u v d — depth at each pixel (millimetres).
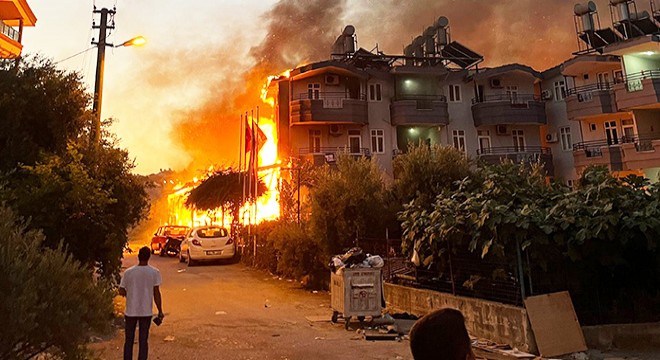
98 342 7484
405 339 7812
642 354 6457
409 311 10016
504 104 31297
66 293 3520
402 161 15078
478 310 7879
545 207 8055
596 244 7293
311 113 29625
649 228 6941
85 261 8961
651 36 25531
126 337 5984
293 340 7711
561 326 6691
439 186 13531
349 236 13117
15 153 8617
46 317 3350
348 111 30078
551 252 7402
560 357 6484
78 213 8711
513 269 7566
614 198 7266
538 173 10438
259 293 13016
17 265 3230
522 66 32406
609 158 26703
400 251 11305
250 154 22281
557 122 32062
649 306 7598
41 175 8367
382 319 8844
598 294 7664
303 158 29188
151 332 8250
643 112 26719
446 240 8570
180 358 6590
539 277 7559
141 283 6117
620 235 7004
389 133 31797
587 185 8188
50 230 8305
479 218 7641
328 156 29031
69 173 8805
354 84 31844
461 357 1696
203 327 8695
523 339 6879
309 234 14328
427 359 1706
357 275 8766
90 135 10102
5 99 8570
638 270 7805
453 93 33094
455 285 8836
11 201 7797
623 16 28375
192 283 14930
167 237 29500
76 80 9750
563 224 7113
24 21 29844
